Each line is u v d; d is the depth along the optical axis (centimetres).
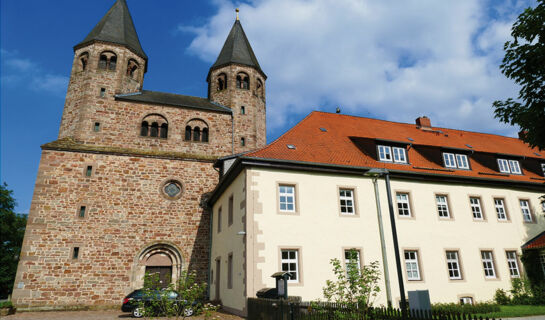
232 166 1633
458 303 1583
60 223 2030
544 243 1812
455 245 1756
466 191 1905
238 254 1542
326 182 1639
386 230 1656
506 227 1909
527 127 991
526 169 2248
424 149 2052
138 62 2691
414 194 1781
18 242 3975
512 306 1599
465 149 2072
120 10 2802
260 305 1212
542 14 952
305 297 1420
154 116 2511
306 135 1919
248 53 3012
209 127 2614
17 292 1869
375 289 1018
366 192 1691
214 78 2902
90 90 2395
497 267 1797
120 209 2164
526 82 980
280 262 1446
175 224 2250
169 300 1060
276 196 1533
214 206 2270
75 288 1958
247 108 2781
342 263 1526
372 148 1888
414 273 1645
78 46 2570
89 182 2152
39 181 2061
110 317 1627
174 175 2344
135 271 2086
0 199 3841
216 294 1955
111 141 2341
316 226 1544
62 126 2366
